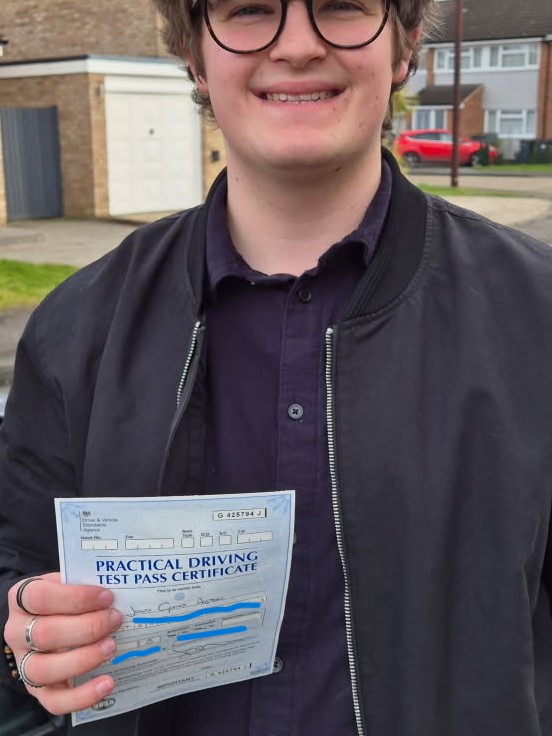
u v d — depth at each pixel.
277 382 1.30
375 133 1.28
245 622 1.23
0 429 1.51
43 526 1.42
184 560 1.18
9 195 15.38
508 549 1.19
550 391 1.22
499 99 41.09
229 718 1.29
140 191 16.34
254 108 1.26
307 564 1.26
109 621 1.17
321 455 1.26
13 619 1.20
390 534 1.20
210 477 1.31
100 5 17.75
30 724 1.54
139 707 1.25
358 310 1.25
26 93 15.95
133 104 15.88
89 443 1.32
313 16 1.21
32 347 1.44
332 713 1.24
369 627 1.21
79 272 1.50
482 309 1.26
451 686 1.20
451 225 1.35
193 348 1.31
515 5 40.66
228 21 1.24
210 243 1.35
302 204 1.30
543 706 1.25
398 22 1.30
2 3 19.19
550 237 13.95
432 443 1.22
